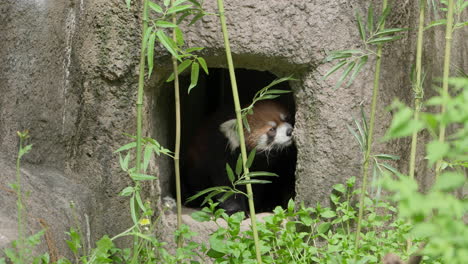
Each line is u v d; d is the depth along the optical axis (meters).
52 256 4.70
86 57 5.93
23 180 5.32
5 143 5.55
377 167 5.41
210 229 6.37
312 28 5.76
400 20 6.08
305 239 6.01
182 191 9.00
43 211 5.06
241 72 9.54
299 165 6.09
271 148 8.91
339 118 5.86
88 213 5.70
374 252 5.17
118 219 6.02
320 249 5.45
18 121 5.62
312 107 5.94
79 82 6.01
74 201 5.57
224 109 9.20
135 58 5.89
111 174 6.01
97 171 6.03
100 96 5.98
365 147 5.04
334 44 5.80
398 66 6.18
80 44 5.96
